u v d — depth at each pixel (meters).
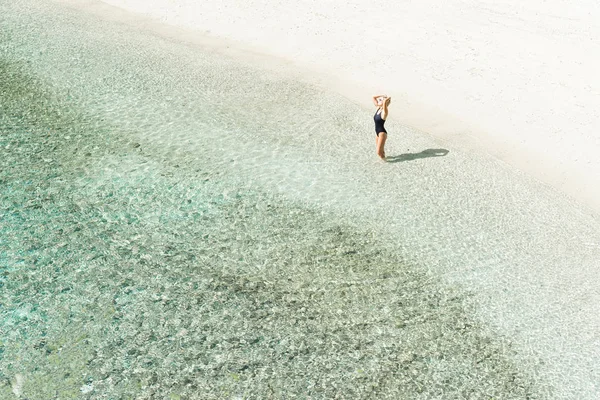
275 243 14.24
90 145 17.73
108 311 12.16
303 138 18.77
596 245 14.82
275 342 11.64
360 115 20.56
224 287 12.91
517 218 15.66
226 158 17.45
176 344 11.49
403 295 12.95
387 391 10.78
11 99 19.91
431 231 14.93
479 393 10.85
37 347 11.29
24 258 13.45
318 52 25.72
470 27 28.11
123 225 14.63
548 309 12.77
